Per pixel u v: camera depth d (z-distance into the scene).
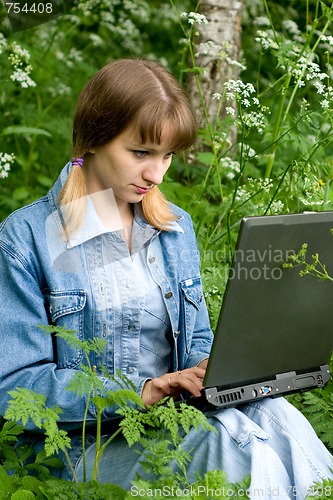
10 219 3.04
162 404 2.94
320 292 2.87
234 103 5.74
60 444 2.64
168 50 7.25
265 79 7.02
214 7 5.76
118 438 2.96
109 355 3.05
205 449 2.76
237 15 5.80
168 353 3.21
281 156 6.04
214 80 5.70
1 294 2.96
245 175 5.67
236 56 5.82
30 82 5.49
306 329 2.92
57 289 2.98
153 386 2.94
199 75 5.70
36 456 3.01
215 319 4.17
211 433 2.78
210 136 4.89
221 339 2.73
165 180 5.26
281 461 2.81
